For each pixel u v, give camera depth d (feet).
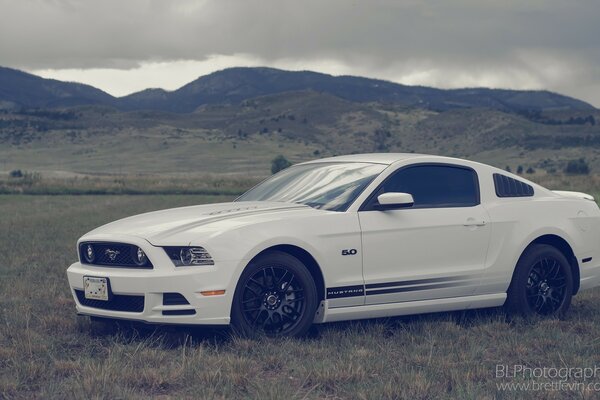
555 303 24.82
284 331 20.17
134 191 191.52
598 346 19.88
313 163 25.00
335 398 15.24
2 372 16.81
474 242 23.17
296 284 20.36
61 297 27.68
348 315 21.17
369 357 18.26
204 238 19.51
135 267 19.89
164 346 19.63
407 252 21.93
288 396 14.75
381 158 23.53
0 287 30.14
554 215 25.07
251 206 21.80
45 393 14.99
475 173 24.12
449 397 15.07
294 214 20.75
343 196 21.88
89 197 162.71
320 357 18.40
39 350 18.79
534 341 20.62
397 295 21.80
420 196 22.74
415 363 17.85
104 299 19.92
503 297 24.00
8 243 51.34
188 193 193.47
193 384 15.89
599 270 26.09
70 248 47.96
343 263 20.89
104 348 19.03
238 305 19.57
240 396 15.20
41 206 118.93
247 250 19.58
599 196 110.11
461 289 22.97
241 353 18.31
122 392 15.02
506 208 24.13
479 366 17.60
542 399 15.08
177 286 19.13
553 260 24.63
